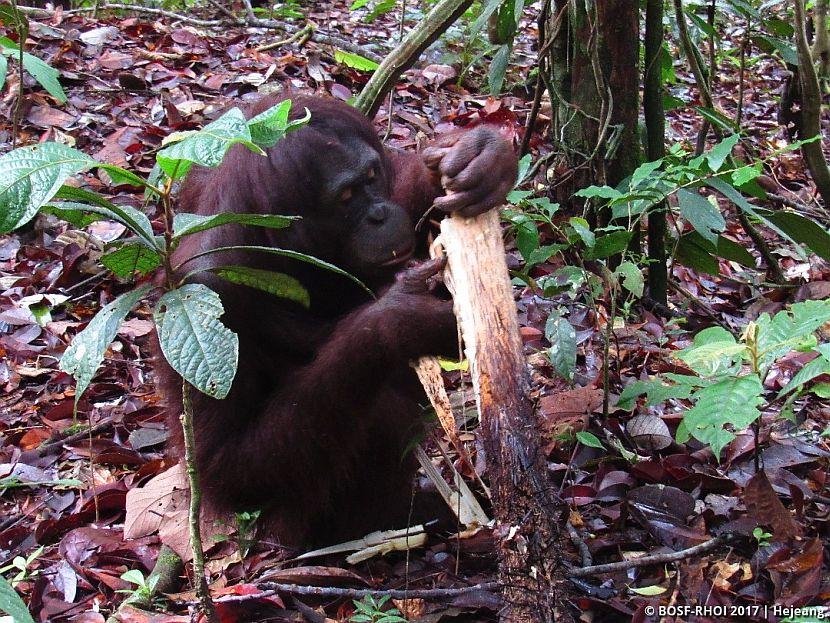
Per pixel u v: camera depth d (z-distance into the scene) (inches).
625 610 100.3
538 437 87.7
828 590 101.2
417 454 124.2
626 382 152.3
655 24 173.3
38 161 71.0
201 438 114.5
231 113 72.8
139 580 108.9
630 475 125.8
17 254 196.2
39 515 134.5
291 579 112.0
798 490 114.9
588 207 175.0
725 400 95.1
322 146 112.7
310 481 114.4
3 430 153.6
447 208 95.7
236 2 343.9
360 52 295.9
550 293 144.6
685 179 150.7
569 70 188.4
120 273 87.5
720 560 108.7
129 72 260.2
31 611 112.7
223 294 109.4
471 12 311.6
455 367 128.7
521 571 83.7
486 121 246.2
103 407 159.6
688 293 185.3
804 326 100.6
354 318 104.7
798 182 264.5
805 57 190.5
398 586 112.9
